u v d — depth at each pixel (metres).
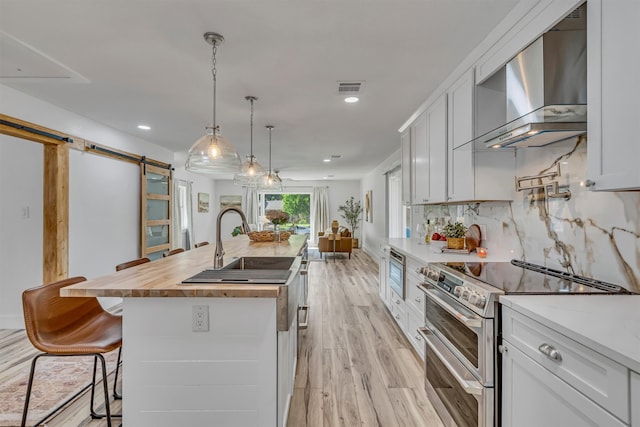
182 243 8.38
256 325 1.54
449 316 1.86
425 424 1.94
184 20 1.89
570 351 1.04
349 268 7.13
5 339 3.19
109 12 1.81
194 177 9.12
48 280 3.43
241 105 3.37
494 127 2.29
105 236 4.20
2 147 3.49
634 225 1.44
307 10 1.81
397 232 7.05
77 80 2.73
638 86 1.10
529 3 1.71
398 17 1.88
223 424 1.55
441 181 2.81
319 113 3.63
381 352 2.91
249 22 1.92
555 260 1.94
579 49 1.65
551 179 1.95
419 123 3.42
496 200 2.37
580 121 1.56
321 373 2.54
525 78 1.78
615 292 1.43
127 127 4.25
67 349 1.63
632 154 1.12
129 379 1.54
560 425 1.09
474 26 1.98
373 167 8.25
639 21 1.09
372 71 2.58
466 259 2.46
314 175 10.07
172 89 2.93
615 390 0.88
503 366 1.42
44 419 1.95
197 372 1.54
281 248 3.28
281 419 1.64
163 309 1.54
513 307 1.33
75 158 3.70
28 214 3.49
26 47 2.19
